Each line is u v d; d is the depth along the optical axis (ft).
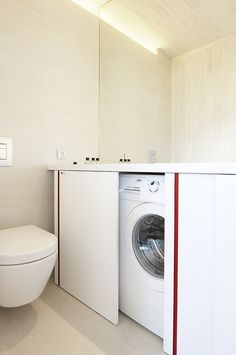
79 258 4.46
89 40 6.22
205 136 5.31
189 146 5.61
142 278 3.70
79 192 4.41
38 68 5.22
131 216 3.81
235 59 4.81
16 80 4.88
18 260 3.10
